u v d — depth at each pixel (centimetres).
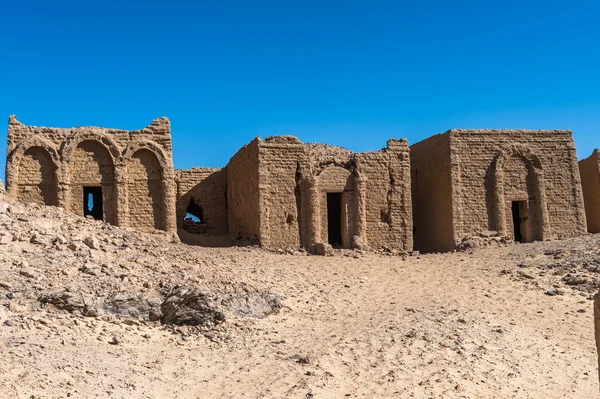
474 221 2939
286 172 2767
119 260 1794
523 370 1404
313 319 1667
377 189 2881
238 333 1491
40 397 983
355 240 2797
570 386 1338
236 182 3161
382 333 1539
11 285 1442
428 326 1603
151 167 2709
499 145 3005
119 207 2633
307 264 2377
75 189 2631
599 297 898
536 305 1867
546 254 2394
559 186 3048
